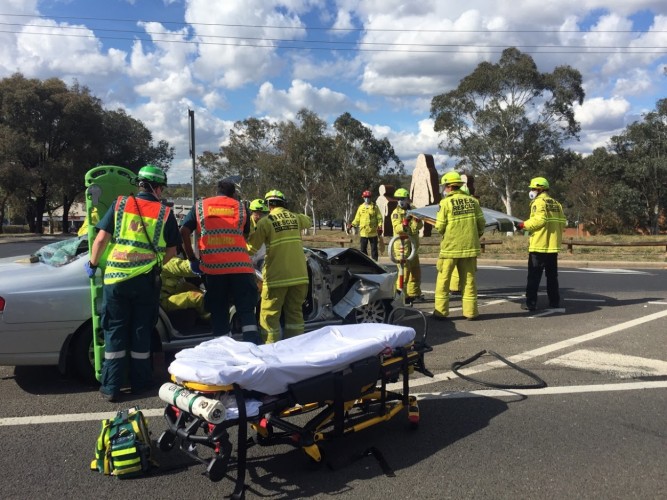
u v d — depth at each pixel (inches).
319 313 239.5
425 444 142.5
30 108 1641.2
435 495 116.7
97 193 177.8
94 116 1764.3
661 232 2161.7
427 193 1274.6
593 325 282.4
